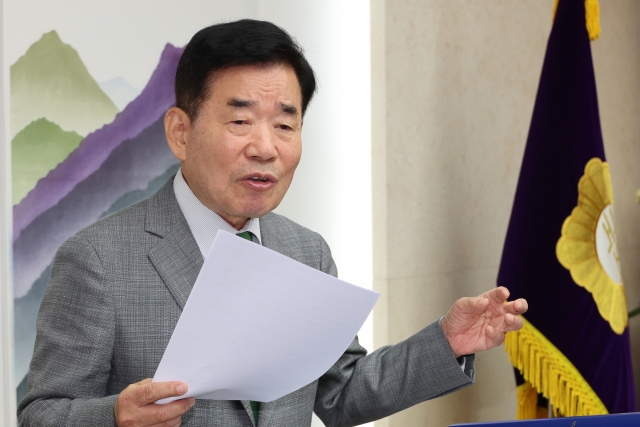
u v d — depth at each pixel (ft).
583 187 6.88
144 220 3.23
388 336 6.84
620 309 7.04
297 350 2.69
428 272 7.38
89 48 4.83
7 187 4.42
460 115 7.75
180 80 3.16
